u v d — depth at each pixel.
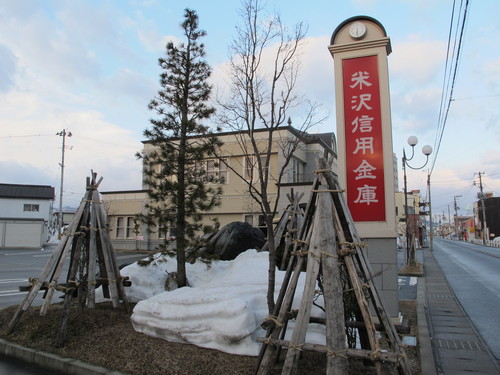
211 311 4.80
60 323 5.64
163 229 8.01
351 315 4.29
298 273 3.97
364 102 6.83
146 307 5.44
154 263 8.17
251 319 4.71
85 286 6.67
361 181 6.77
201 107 8.11
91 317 6.19
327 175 3.98
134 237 28.19
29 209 40.53
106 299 7.50
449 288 12.62
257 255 7.65
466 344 6.14
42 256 26.78
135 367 4.62
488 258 27.97
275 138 19.88
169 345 4.96
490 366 5.11
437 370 4.97
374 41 6.83
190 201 7.89
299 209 9.09
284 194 19.72
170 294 5.73
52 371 5.12
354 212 6.77
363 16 6.90
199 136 8.29
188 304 5.08
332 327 3.42
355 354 3.37
